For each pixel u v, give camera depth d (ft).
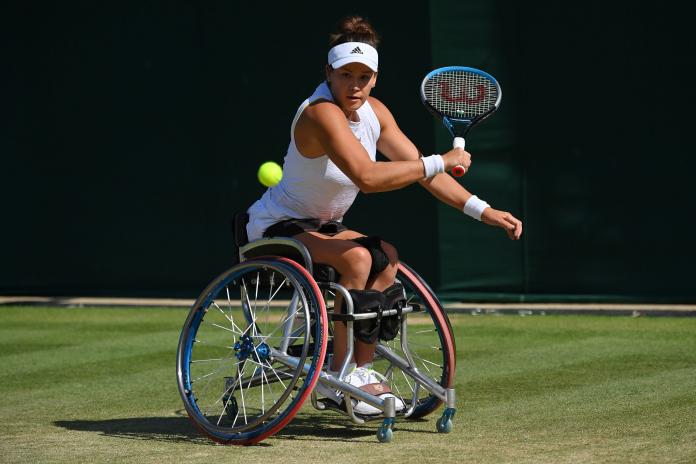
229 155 110.01
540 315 96.22
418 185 104.37
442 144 100.32
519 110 99.50
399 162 48.11
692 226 96.84
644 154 97.71
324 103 48.96
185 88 110.93
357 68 48.80
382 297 48.83
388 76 103.60
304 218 51.60
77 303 109.19
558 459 43.52
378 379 50.42
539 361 70.90
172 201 112.06
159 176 112.27
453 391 50.62
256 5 108.17
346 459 44.50
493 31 99.30
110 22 112.57
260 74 108.68
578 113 98.68
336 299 49.34
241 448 47.32
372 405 48.57
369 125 51.96
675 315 93.61
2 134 116.37
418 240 104.63
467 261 101.30
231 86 109.50
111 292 113.80
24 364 73.51
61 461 45.19
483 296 101.09
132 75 112.37
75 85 114.21
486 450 45.68
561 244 99.71
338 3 105.70
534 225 100.01
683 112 96.73
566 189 99.25
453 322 92.43
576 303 99.19
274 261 49.21
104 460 45.19
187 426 53.01
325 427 52.13
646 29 97.04
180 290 112.27
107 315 101.60
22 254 116.47
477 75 53.72
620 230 98.48
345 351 49.85
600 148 98.48
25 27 115.14
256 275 52.37
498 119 99.66
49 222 115.75
